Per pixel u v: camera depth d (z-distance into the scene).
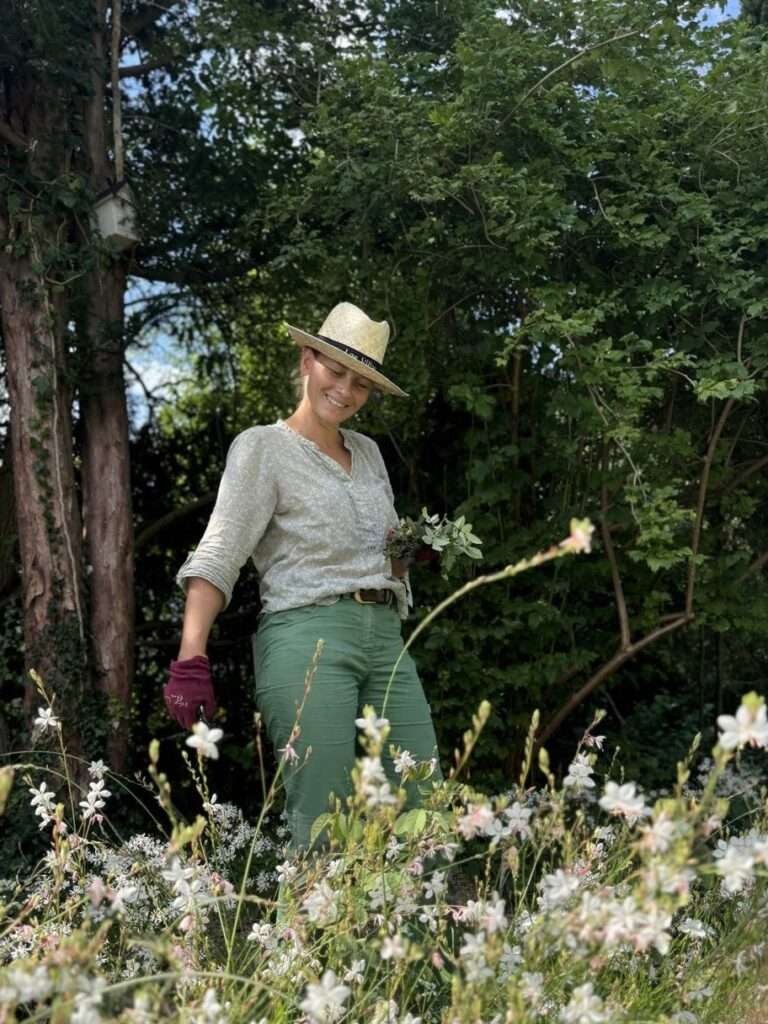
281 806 4.05
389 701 2.43
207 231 4.93
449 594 3.97
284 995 1.38
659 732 4.73
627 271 3.77
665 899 1.27
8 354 4.08
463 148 3.68
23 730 4.00
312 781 2.26
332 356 2.45
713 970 1.78
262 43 4.45
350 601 2.38
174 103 4.85
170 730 4.91
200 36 4.46
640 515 3.40
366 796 1.52
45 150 4.10
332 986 1.31
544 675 3.93
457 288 3.96
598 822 3.15
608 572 3.96
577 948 1.40
